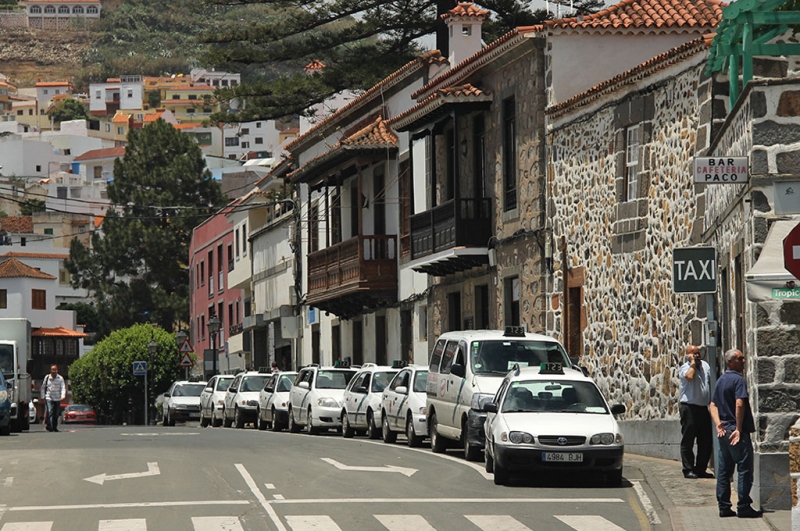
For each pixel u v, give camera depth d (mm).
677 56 27469
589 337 33094
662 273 28625
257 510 19656
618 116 31297
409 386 33875
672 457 27516
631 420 30016
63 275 159000
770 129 19453
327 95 64375
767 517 18375
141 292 118625
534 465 22562
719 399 18812
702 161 19875
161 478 24328
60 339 132625
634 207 30250
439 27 62250
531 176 36969
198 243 96562
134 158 125625
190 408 65375
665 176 28625
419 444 32875
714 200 24812
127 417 103188
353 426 39469
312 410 42688
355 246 50688
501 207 39531
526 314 37219
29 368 52906
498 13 62562
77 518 19094
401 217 49594
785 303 19547
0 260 148750
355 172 53938
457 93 40125
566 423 22984
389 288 50125
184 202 124188
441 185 44531
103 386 100062
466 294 42781
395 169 50125
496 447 22938
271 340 73188
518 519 18672
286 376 49156
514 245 38156
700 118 26594
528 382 24469
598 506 20172
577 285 33938
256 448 32250
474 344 28938
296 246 65625
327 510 19641
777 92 19469
